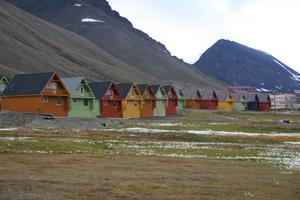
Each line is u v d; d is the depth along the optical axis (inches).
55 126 2640.3
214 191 901.2
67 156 1352.1
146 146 1836.9
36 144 1581.0
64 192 814.5
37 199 750.5
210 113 5275.6
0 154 1309.1
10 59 7613.2
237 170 1218.6
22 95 3326.8
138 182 952.9
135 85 4298.7
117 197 800.9
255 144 2156.7
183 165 1269.7
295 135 2706.7
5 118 2694.4
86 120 2979.8
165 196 829.2
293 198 877.2
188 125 3169.3
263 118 4758.9
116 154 1492.4
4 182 877.8
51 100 3380.9
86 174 1026.7
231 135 2534.5
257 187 970.1
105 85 4025.6
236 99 7406.5
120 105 4158.5
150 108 4655.5
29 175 974.4
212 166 1280.8
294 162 1459.2
